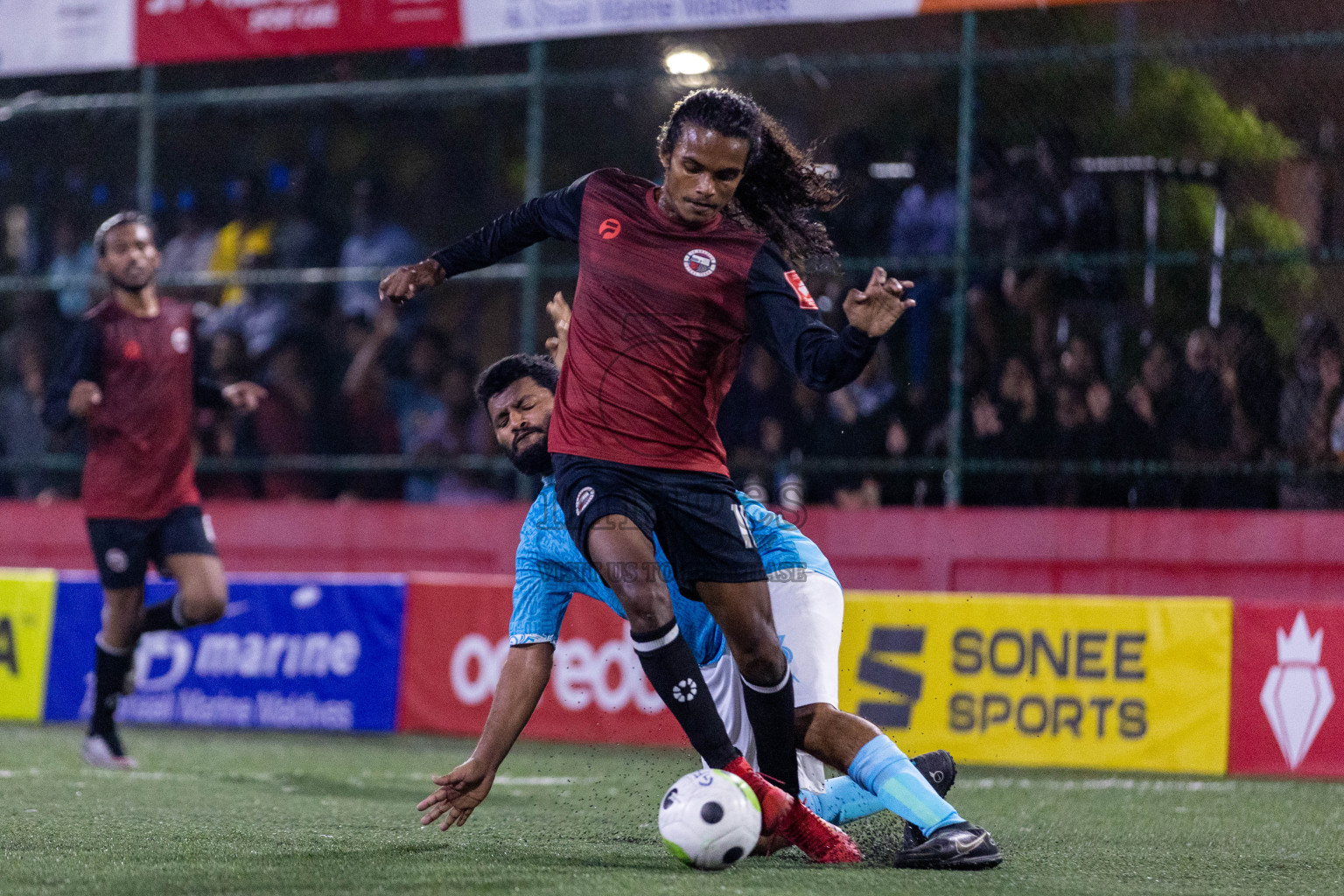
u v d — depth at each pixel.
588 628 27.02
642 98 33.34
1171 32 31.53
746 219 13.18
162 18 32.72
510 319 36.78
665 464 12.00
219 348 35.78
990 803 19.25
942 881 11.46
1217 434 28.17
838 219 30.97
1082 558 28.12
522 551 13.82
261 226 37.62
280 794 19.09
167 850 13.22
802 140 35.16
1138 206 29.75
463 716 27.70
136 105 34.47
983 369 29.56
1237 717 23.61
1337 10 29.48
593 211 12.70
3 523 34.25
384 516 32.28
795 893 10.64
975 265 28.72
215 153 39.38
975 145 30.52
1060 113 31.03
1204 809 18.64
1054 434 28.97
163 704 29.69
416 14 30.80
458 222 38.75
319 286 36.34
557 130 37.25
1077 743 24.17
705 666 14.27
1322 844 15.22
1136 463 28.27
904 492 30.45
